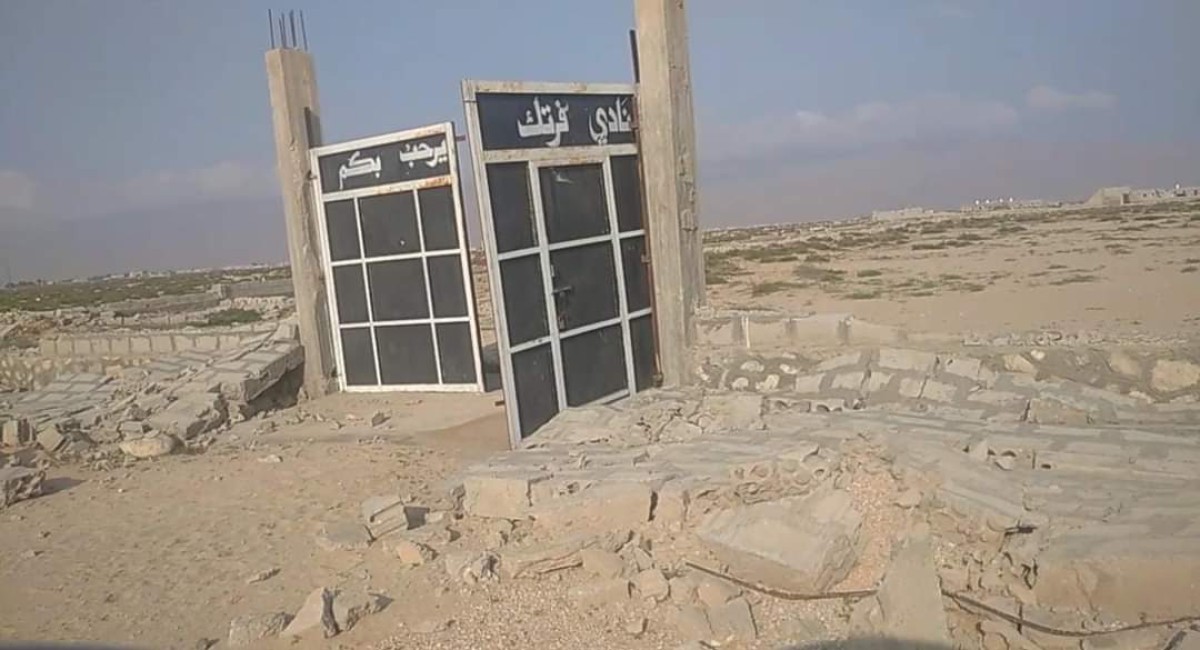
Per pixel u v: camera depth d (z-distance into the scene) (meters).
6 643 4.93
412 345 11.68
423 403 11.16
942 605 4.04
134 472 8.75
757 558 4.66
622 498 5.56
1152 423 6.48
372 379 12.06
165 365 13.16
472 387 11.34
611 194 9.66
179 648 4.76
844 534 4.66
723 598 4.60
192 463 8.93
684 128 9.87
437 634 4.61
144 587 5.65
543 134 8.95
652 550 5.26
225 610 5.20
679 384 9.91
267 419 10.91
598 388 9.49
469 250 11.03
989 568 4.34
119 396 12.02
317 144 12.20
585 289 9.38
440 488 7.02
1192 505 4.51
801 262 37.75
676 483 5.64
